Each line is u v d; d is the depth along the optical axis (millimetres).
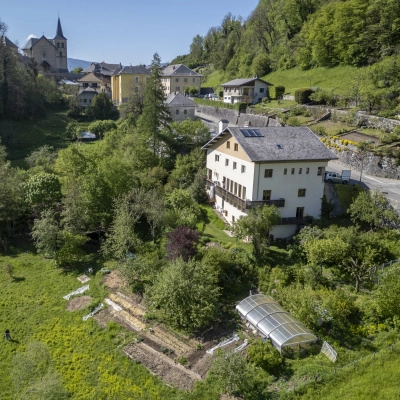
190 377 27422
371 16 87938
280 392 24938
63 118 105375
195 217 48156
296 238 41375
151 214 44969
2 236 49875
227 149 48031
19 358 29750
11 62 99500
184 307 31641
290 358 27469
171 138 65125
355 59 90125
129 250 43750
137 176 55531
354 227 39688
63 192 55594
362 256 35938
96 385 27938
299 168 43562
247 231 38656
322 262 37031
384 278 30625
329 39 96500
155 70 64625
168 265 37031
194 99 111688
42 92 110062
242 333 30719
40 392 25844
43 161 69875
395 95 65375
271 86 94875
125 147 65500
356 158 54594
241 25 164750
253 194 42844
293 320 29297
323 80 94438
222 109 96562
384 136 55094
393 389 23438
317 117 73625
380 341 27641
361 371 25094
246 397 25109
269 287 34938
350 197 44531
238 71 133500
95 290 38375
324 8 101188
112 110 111688
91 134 94562
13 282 41000
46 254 45219
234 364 25641
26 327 34312
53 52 161375
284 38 121875
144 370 28562
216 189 50844
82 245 47000
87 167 57188
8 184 49875
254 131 45719
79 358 30391
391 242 37781
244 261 37531
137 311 34562
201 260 37250
